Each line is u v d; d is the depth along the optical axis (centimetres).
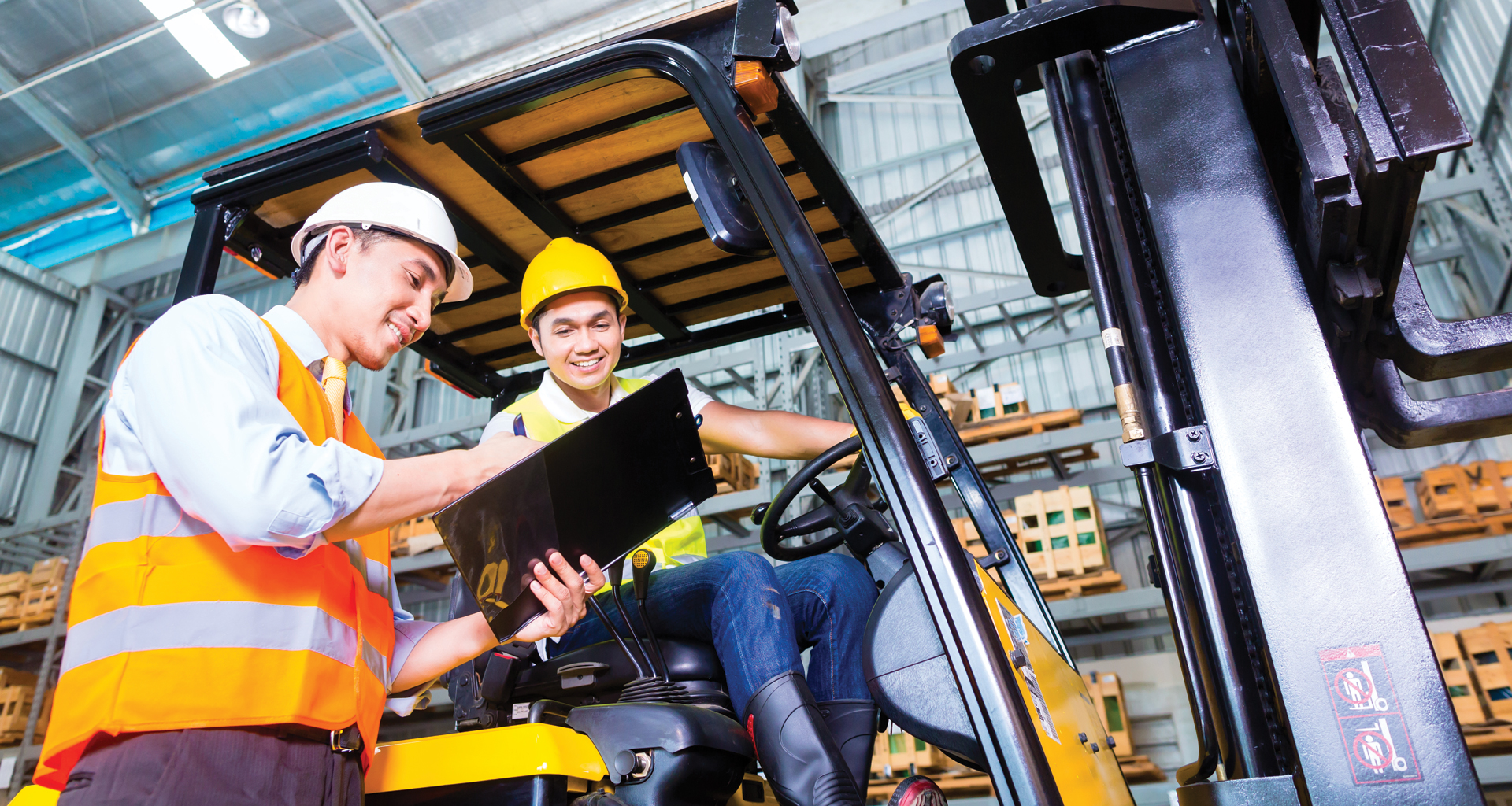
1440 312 870
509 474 137
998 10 217
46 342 1223
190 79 1023
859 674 188
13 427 1177
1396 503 646
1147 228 178
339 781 135
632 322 284
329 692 135
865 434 141
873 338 244
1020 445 730
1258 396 149
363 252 158
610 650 198
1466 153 820
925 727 158
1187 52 172
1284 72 148
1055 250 236
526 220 236
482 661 213
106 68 1002
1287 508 143
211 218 213
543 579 146
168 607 124
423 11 924
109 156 1125
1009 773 123
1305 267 176
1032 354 984
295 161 208
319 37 970
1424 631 132
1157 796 672
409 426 1100
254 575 130
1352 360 179
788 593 193
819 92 1142
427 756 159
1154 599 658
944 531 135
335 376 151
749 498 765
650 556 185
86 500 970
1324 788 129
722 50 176
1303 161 149
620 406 149
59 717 124
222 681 123
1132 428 162
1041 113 1038
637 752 160
